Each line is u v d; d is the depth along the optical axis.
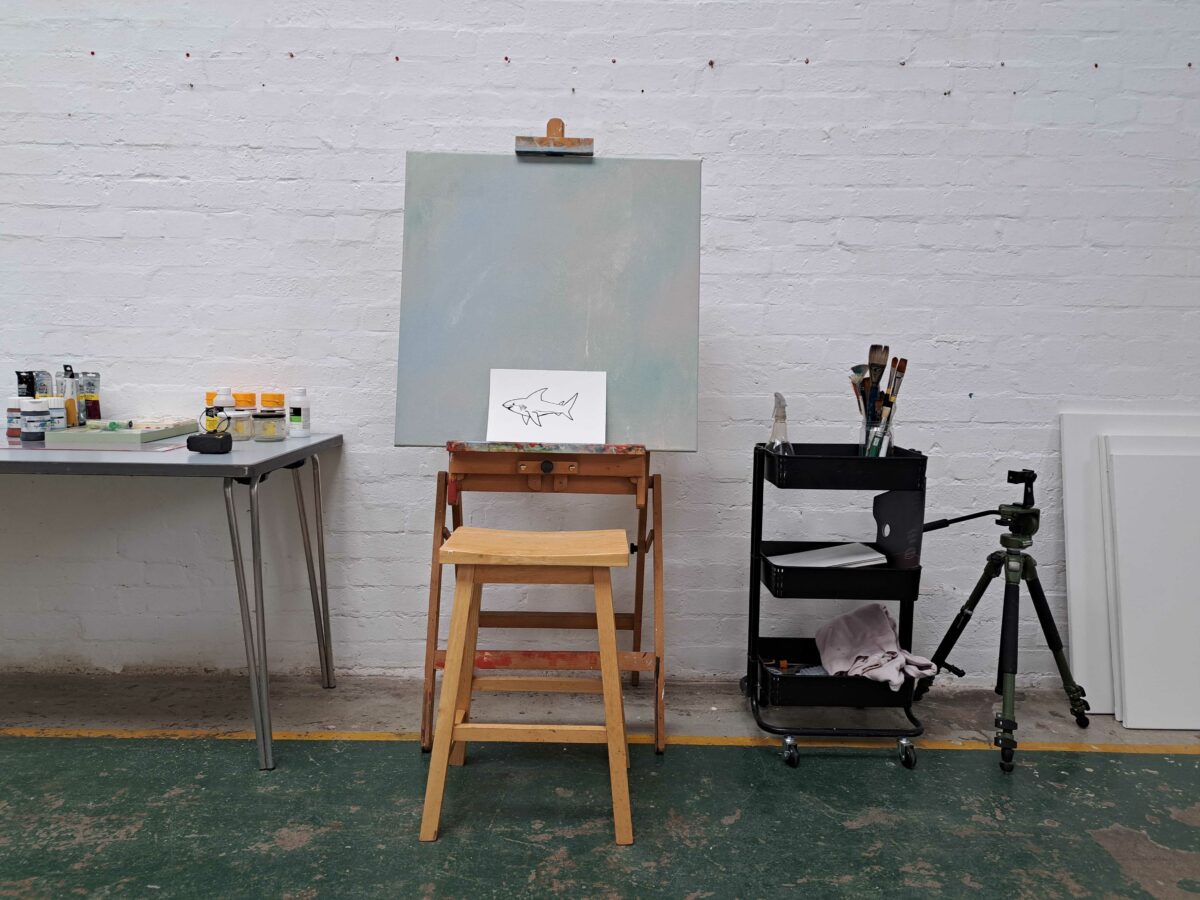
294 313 2.48
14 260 2.45
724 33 2.41
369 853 1.67
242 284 2.47
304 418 2.41
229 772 1.98
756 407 2.50
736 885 1.59
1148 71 2.40
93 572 2.55
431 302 2.12
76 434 2.08
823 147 2.43
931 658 2.56
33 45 2.39
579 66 2.41
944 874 1.63
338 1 2.40
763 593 2.56
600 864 1.65
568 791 1.92
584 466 2.02
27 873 1.59
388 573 2.55
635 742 2.18
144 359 2.49
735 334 2.48
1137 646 2.35
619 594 2.56
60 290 2.46
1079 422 2.47
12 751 2.07
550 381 2.10
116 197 2.44
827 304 2.47
